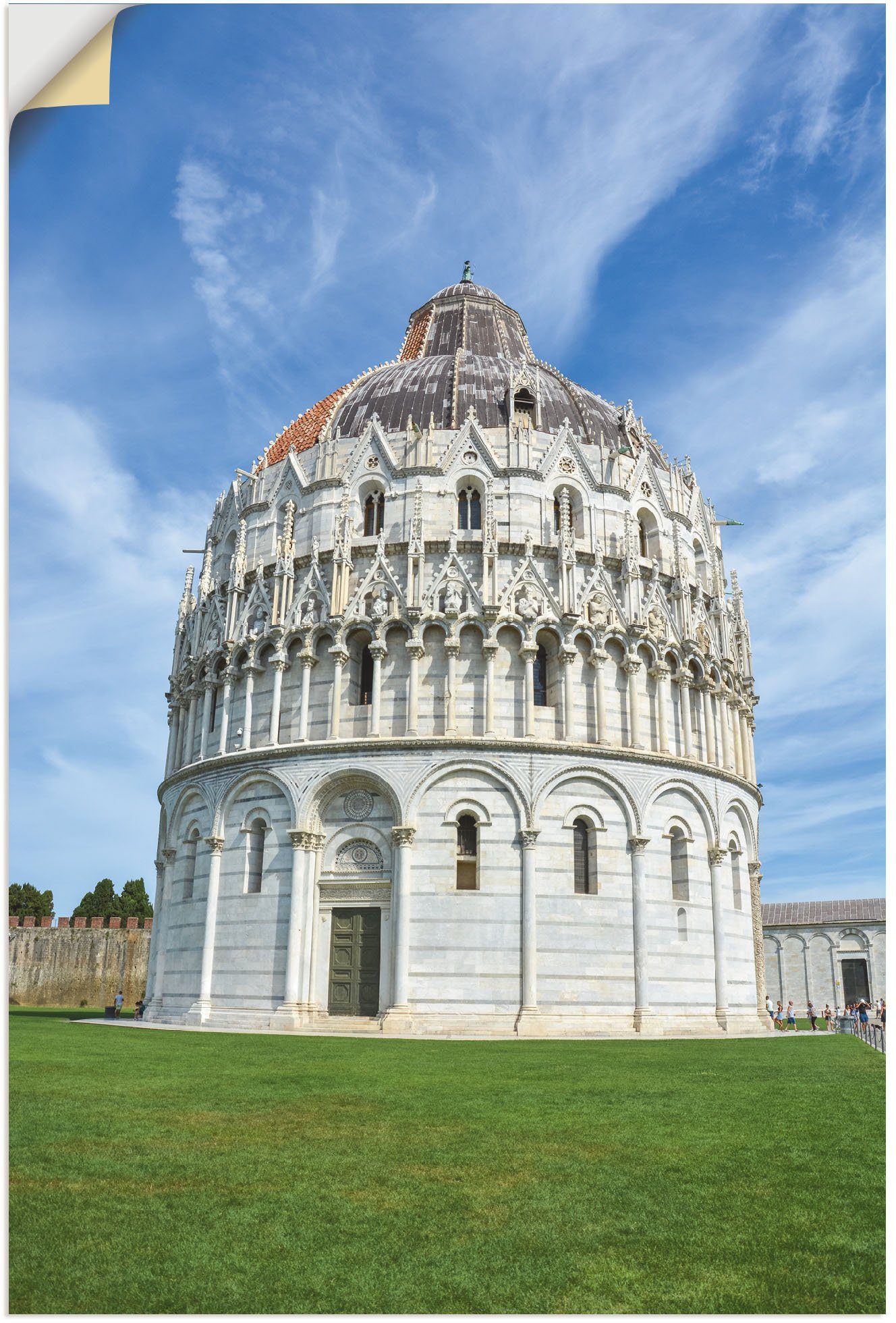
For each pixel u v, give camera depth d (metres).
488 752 53.78
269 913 54.94
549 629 57.09
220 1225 13.99
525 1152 18.66
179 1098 24.06
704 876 58.78
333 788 55.25
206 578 68.38
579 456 62.22
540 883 52.91
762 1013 64.38
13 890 126.44
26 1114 21.23
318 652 58.34
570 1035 50.12
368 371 71.56
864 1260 12.85
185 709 68.25
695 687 62.75
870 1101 25.00
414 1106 23.55
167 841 65.12
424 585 57.72
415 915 51.91
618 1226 14.23
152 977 64.94
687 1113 22.98
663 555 64.75
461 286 84.88
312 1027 51.50
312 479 63.66
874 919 115.00
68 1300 11.24
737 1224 14.34
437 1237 13.68
